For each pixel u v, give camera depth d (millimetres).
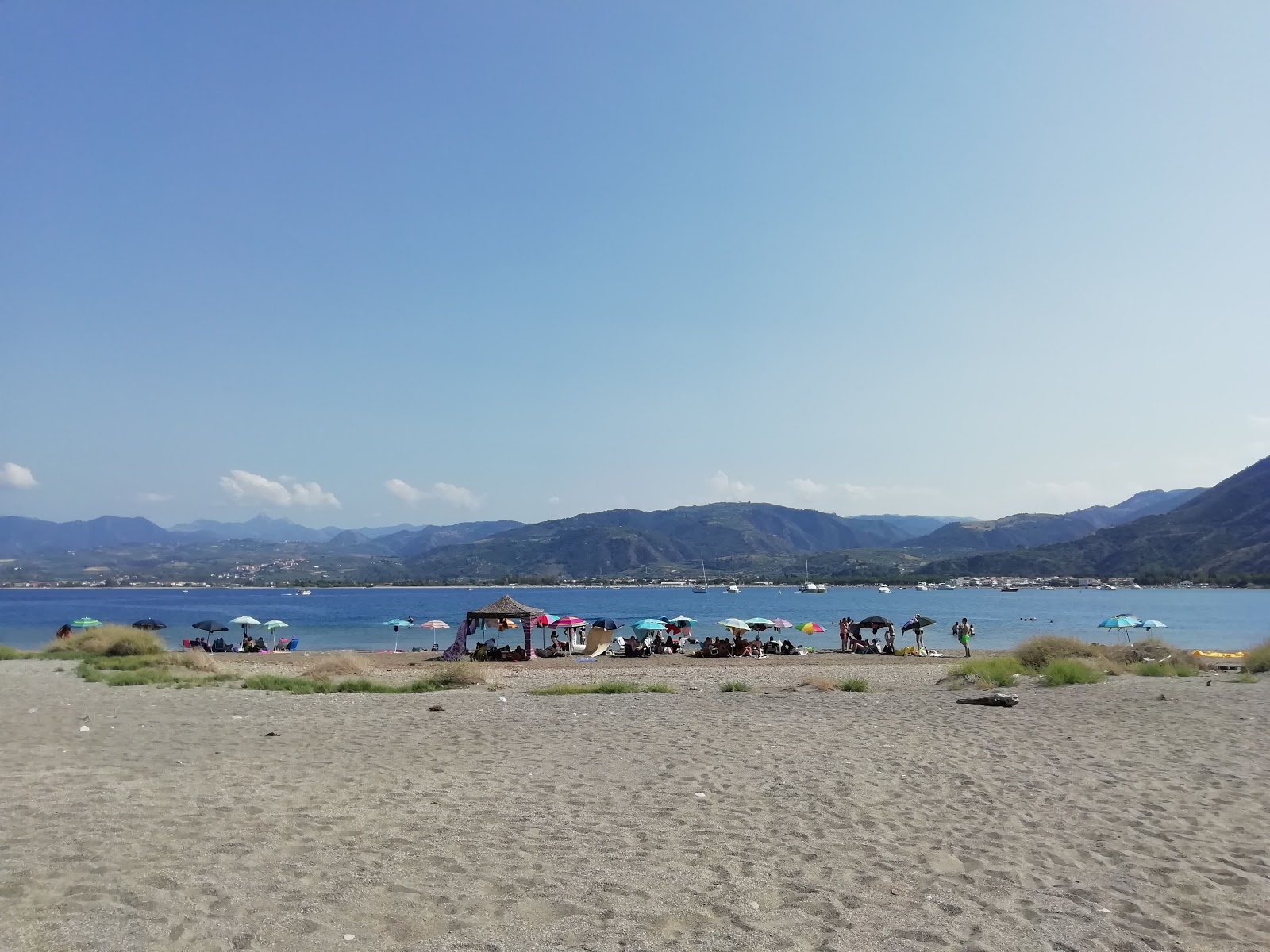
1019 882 5922
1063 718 14039
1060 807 8109
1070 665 20328
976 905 5438
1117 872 6176
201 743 11602
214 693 18625
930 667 32844
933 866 6238
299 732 12727
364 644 53469
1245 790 8766
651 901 5359
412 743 11852
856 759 10555
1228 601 127875
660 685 22766
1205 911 5395
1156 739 11883
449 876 5750
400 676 27500
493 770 9828
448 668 25797
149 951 4332
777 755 10844
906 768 9984
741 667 33562
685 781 9188
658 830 7137
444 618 87250
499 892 5445
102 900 5031
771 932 4879
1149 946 4805
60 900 5020
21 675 22422
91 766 9688
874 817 7676
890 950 4676
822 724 13711
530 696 19312
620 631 65375
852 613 100500
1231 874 6090
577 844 6645
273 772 9508
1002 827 7367
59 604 136000
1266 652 23297
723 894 5527
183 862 5887
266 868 5789
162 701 16625
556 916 5047
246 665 32656
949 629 70812
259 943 4492
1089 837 7098
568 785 8945
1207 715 13992
